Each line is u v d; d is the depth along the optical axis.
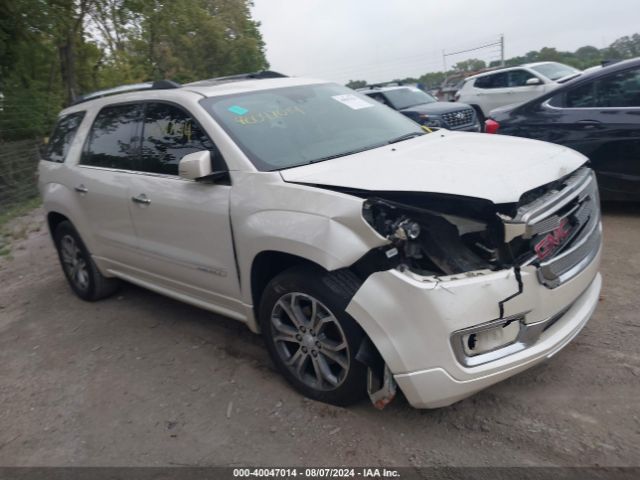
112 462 3.15
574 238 3.21
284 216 3.19
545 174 3.05
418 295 2.72
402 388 2.88
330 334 3.26
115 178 4.57
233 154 3.61
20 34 15.25
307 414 3.31
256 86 4.33
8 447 3.44
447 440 2.97
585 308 3.31
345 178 3.15
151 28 19.09
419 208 2.87
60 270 6.95
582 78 6.23
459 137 4.06
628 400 3.10
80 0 16.55
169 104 4.18
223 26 33.16
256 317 3.72
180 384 3.86
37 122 14.45
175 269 4.20
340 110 4.35
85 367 4.30
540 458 2.76
